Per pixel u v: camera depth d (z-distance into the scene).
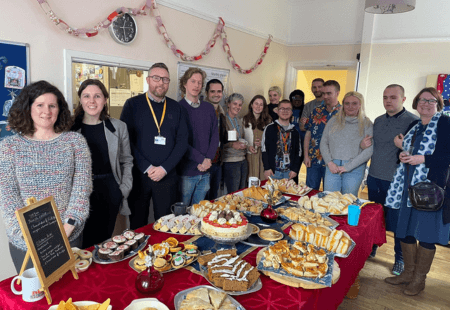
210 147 3.07
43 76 2.27
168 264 1.35
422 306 2.39
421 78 4.50
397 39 4.58
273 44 5.02
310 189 2.65
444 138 2.21
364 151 2.86
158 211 2.61
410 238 2.57
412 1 2.75
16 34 2.08
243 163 3.66
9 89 2.08
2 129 2.07
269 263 1.36
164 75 2.48
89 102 1.99
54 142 1.52
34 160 1.46
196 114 2.99
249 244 1.61
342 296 1.57
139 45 2.94
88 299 1.14
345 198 2.29
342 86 7.11
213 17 3.73
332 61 5.10
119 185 2.26
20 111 1.45
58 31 2.31
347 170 2.88
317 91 4.18
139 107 2.53
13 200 1.43
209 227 1.53
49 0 2.22
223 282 1.20
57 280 1.20
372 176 2.88
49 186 1.50
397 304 2.41
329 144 3.06
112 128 2.16
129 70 2.91
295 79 5.54
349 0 4.86
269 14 4.81
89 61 2.55
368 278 2.77
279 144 3.44
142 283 1.17
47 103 1.46
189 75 2.89
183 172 3.02
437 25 4.34
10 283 1.23
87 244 2.22
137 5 2.88
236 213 1.59
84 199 1.56
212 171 3.38
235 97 3.53
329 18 5.06
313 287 1.23
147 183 2.54
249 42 4.46
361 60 4.81
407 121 2.66
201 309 1.03
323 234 1.61
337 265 1.41
